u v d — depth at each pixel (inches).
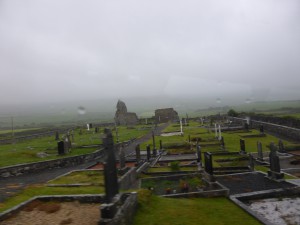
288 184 684.1
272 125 1889.8
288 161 1008.9
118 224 396.2
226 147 1371.8
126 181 725.9
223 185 709.3
